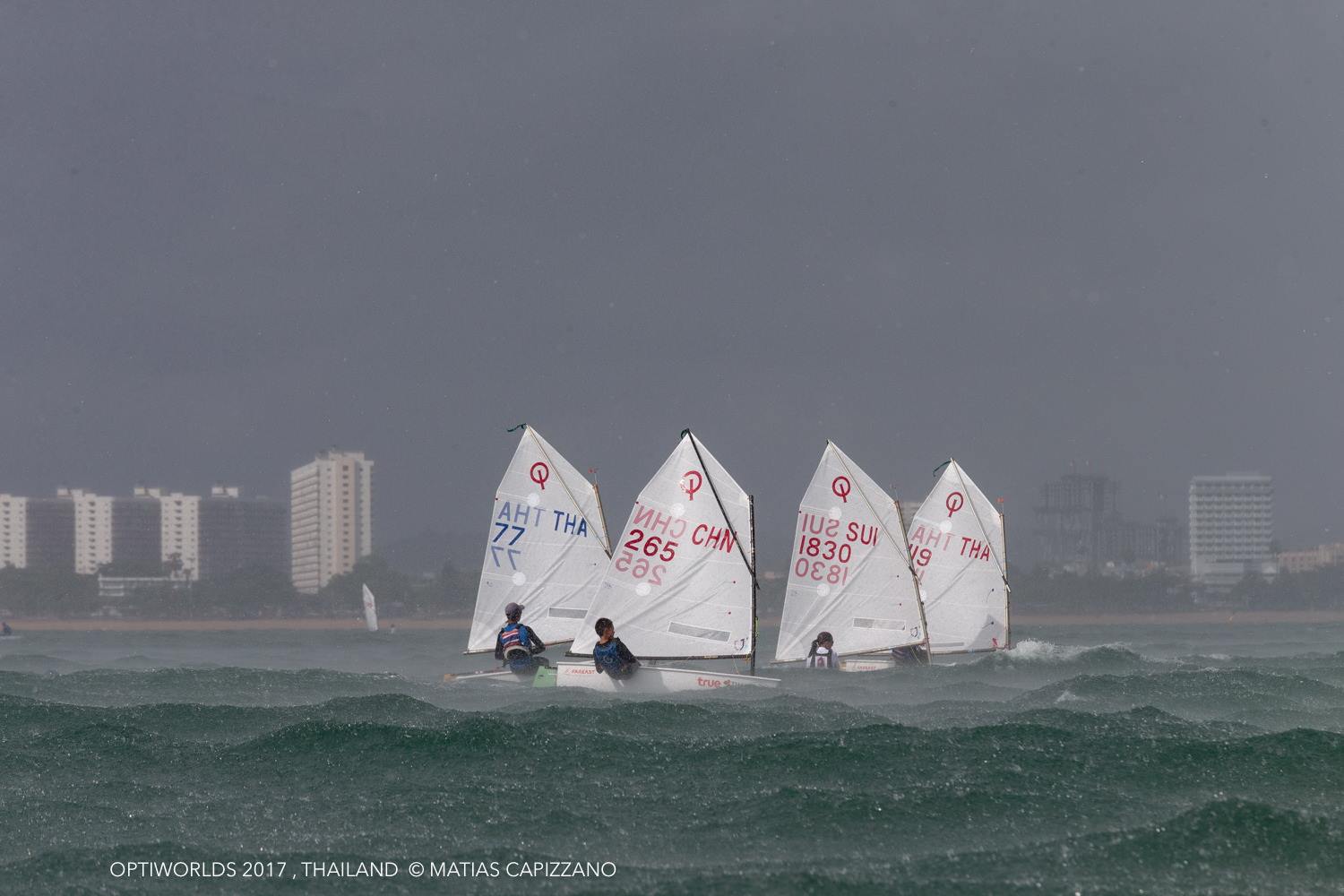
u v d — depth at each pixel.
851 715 83.44
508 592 138.25
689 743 71.44
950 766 63.50
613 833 53.66
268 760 68.69
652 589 116.06
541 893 45.91
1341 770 61.34
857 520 141.25
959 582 159.50
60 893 46.25
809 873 47.22
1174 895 44.69
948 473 160.62
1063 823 53.75
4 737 75.81
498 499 138.88
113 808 58.84
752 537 117.19
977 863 48.47
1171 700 93.44
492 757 67.88
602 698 99.94
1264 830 50.69
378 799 59.81
